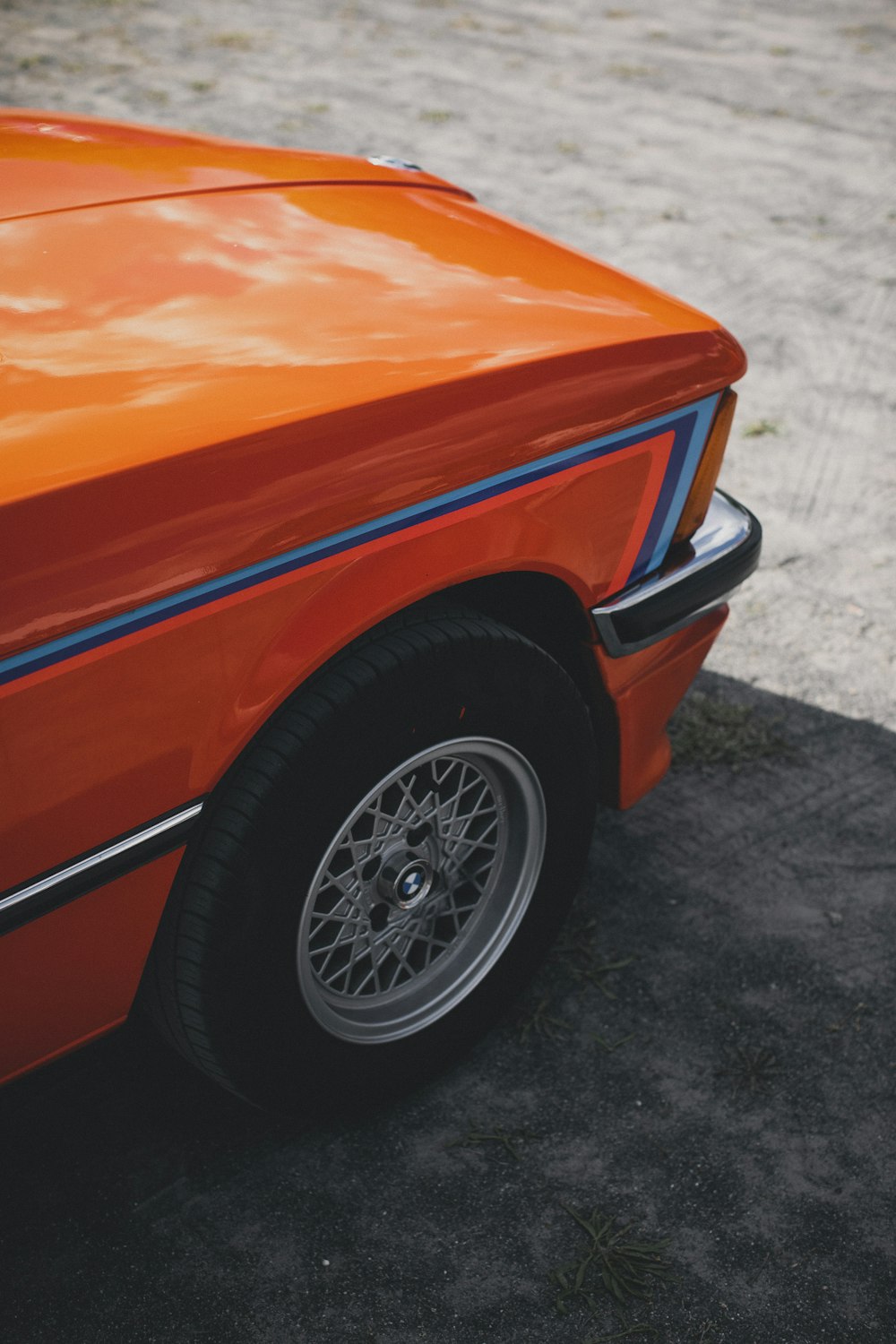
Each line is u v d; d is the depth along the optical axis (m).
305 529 1.91
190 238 2.14
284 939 2.04
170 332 1.99
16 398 1.87
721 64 8.77
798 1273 2.12
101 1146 2.22
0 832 1.81
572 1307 2.09
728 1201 2.19
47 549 1.78
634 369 2.17
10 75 7.44
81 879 1.88
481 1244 2.14
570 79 8.18
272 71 7.91
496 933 2.32
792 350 4.57
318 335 2.03
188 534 1.84
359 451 1.94
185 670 1.87
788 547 3.41
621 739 2.38
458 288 2.19
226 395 1.92
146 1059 2.31
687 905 2.57
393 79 7.91
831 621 3.19
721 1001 2.43
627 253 5.38
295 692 2.00
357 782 2.04
